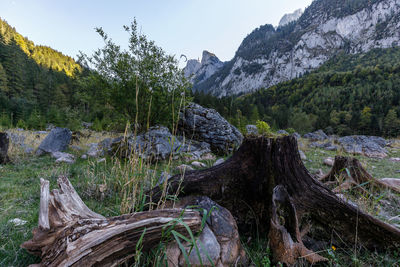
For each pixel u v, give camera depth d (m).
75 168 4.64
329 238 1.84
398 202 3.12
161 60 6.86
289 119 50.50
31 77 55.84
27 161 5.52
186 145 7.20
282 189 1.82
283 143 1.96
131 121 7.06
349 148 10.19
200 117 8.35
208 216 1.59
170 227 1.34
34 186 3.47
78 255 1.14
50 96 51.84
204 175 2.10
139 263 1.33
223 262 1.48
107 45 6.77
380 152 9.58
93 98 7.33
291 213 1.67
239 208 2.08
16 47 69.44
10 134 7.09
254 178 2.06
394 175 5.47
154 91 6.75
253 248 1.82
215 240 1.54
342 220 1.80
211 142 8.21
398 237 1.67
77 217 1.52
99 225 1.34
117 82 6.99
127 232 1.30
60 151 6.96
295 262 1.44
